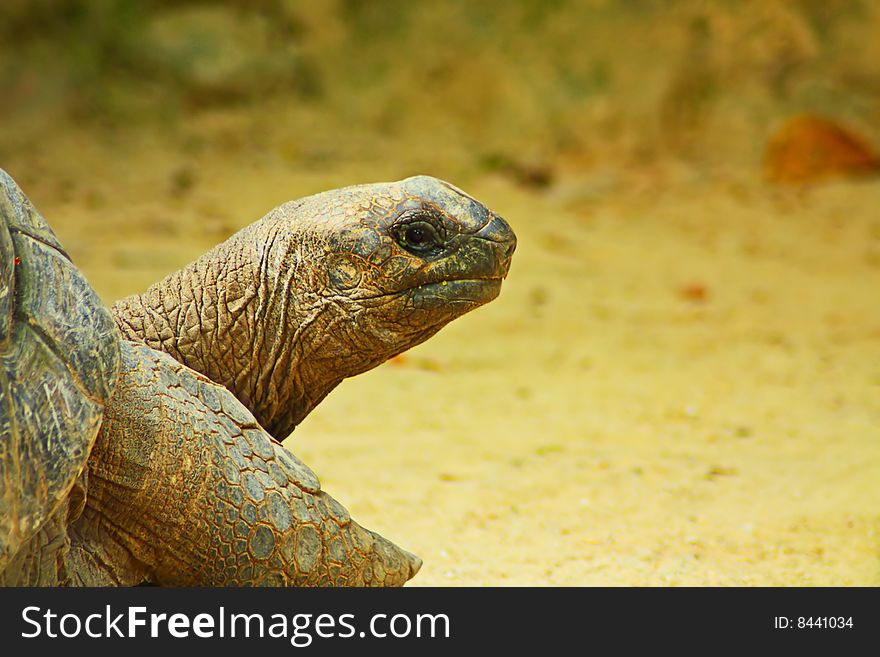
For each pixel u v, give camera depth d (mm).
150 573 10305
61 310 9055
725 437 21656
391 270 11664
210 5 55156
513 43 55750
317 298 11750
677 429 22234
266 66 54438
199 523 9945
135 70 53406
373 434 21391
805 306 35719
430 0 56375
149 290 12117
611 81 54938
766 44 55250
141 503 9828
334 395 24234
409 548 15375
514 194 48094
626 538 15945
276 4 55531
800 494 18078
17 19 52750
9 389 8422
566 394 25047
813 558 15211
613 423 22641
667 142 54375
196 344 11820
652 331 31766
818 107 54844
